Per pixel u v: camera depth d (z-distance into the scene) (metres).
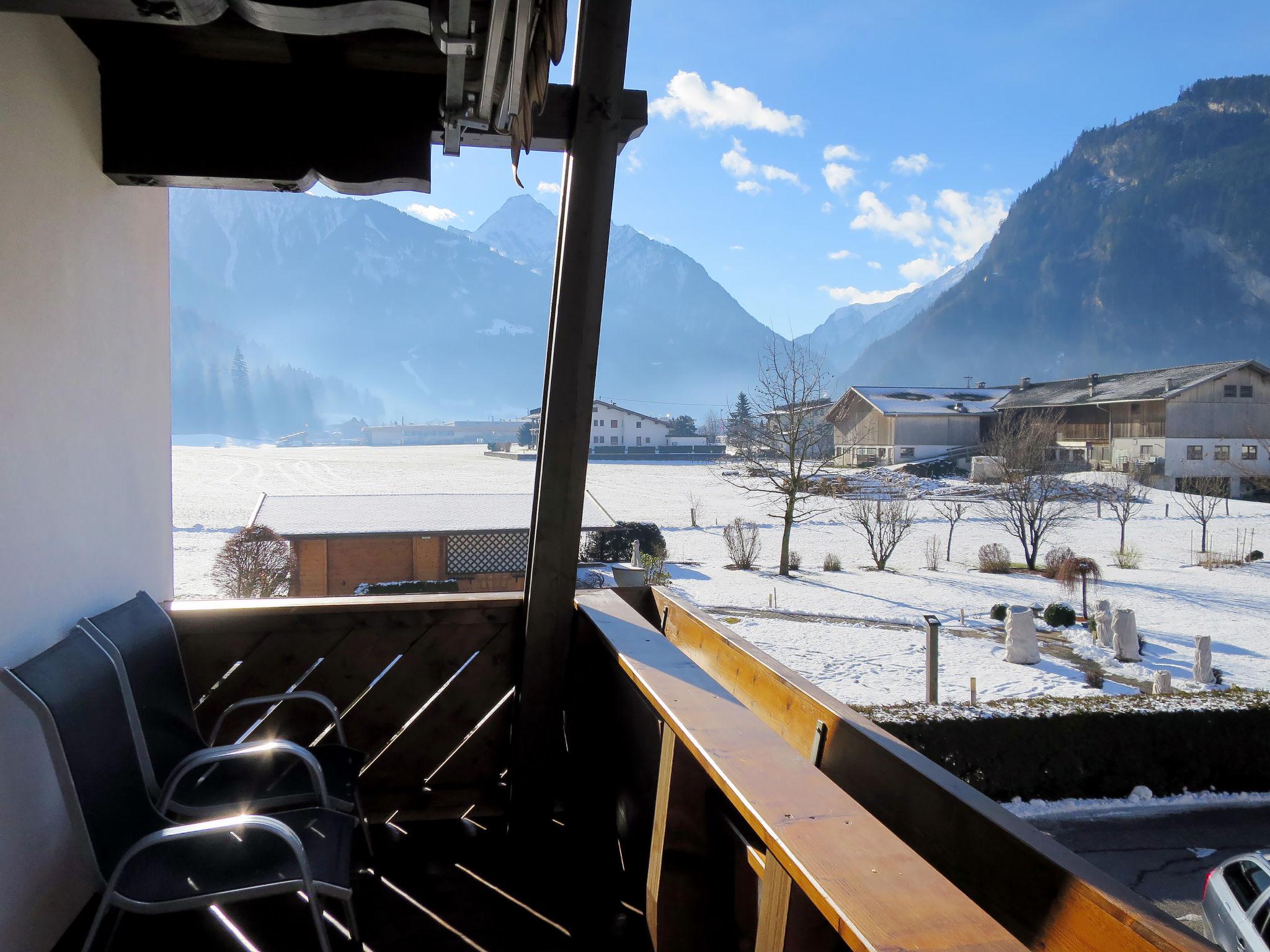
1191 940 0.70
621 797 2.27
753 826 1.04
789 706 1.72
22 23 1.75
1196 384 49.41
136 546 2.42
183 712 2.07
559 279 2.05
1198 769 7.80
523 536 22.92
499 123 1.66
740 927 1.50
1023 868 0.93
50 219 1.89
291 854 1.59
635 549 24.36
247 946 1.91
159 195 2.61
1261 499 45.47
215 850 1.61
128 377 2.37
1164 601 21.28
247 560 20.56
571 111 1.96
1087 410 56.31
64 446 1.98
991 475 45.38
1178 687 12.59
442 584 21.28
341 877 1.53
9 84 1.71
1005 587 23.66
